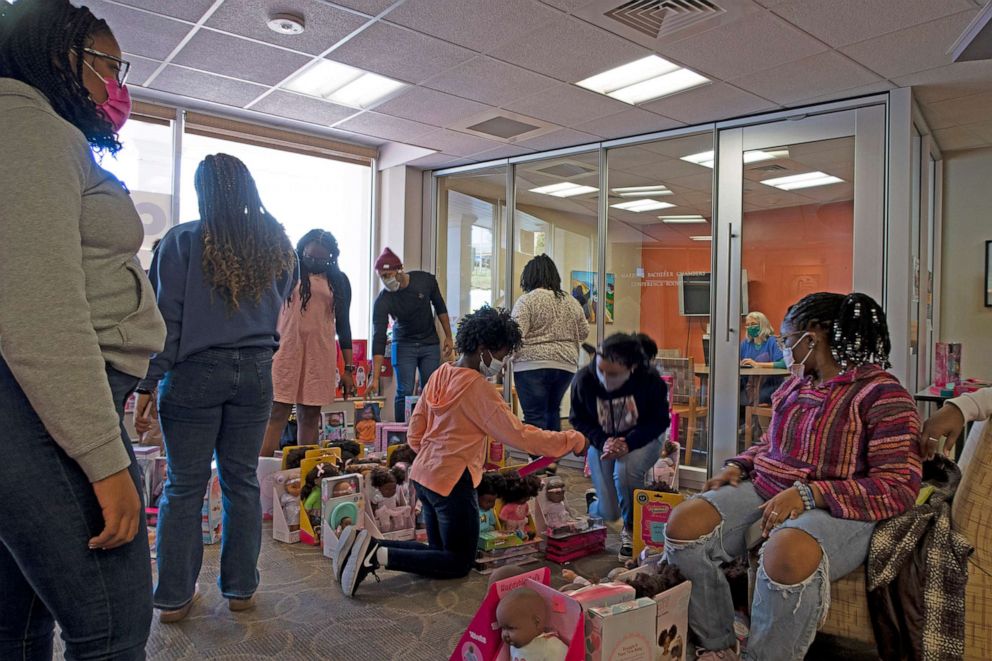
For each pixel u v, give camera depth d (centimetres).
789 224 429
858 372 187
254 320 205
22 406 84
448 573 245
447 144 535
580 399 304
